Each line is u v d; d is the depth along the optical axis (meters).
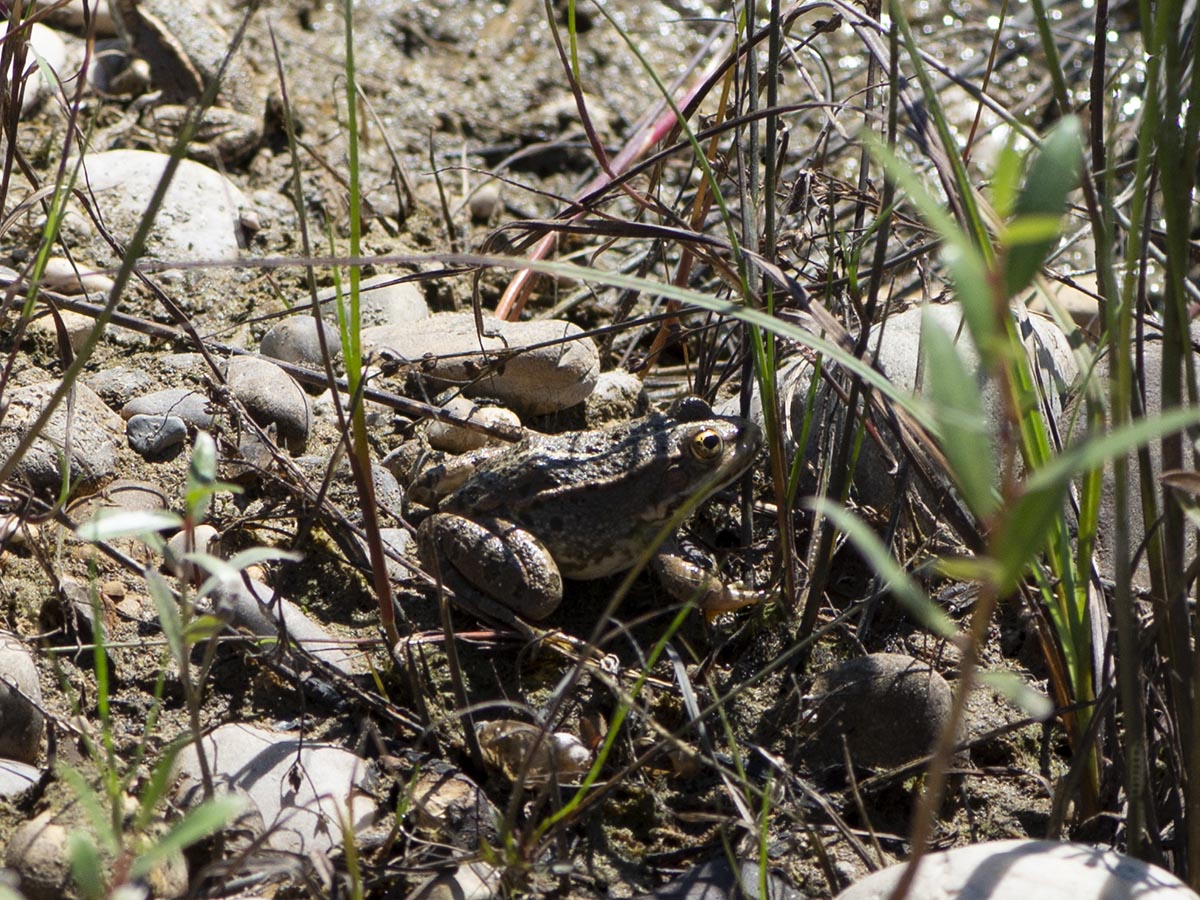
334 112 9.28
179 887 3.49
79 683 4.30
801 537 5.39
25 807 3.76
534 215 8.81
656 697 4.59
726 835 4.05
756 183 5.07
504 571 4.61
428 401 5.85
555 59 10.79
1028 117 9.91
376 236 7.85
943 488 4.34
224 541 4.93
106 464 5.11
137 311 6.59
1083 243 8.41
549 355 5.97
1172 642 3.51
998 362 2.02
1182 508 3.15
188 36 8.52
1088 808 4.07
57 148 7.58
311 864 3.60
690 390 6.57
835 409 5.29
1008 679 2.24
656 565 4.93
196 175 7.48
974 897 3.20
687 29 11.41
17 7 4.75
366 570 4.80
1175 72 3.04
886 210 4.32
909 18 11.70
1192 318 5.41
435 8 11.09
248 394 5.56
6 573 4.57
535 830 3.93
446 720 3.90
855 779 4.21
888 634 5.00
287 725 4.32
